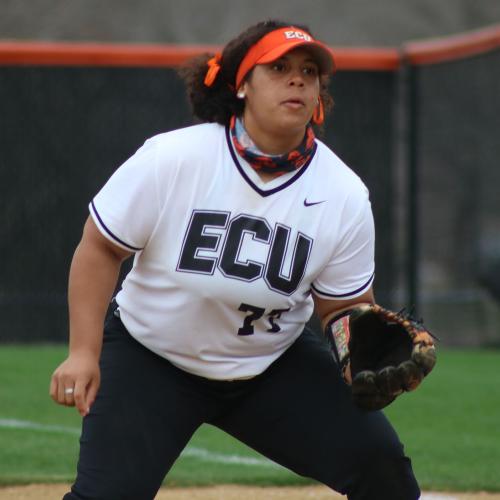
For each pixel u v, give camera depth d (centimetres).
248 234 1195
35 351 3597
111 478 1186
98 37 7144
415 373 1148
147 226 1198
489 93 3775
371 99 3844
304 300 1274
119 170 1206
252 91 1194
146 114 3747
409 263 3841
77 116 3734
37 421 2612
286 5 7162
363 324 1176
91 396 1179
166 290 1217
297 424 1256
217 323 1221
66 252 3747
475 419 2709
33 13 7150
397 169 3862
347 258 1245
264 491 2002
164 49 3744
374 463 1234
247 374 1255
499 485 2059
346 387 1266
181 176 1187
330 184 1224
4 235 3725
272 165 1188
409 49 3819
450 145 3834
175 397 1247
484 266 3778
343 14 7169
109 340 1283
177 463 2219
